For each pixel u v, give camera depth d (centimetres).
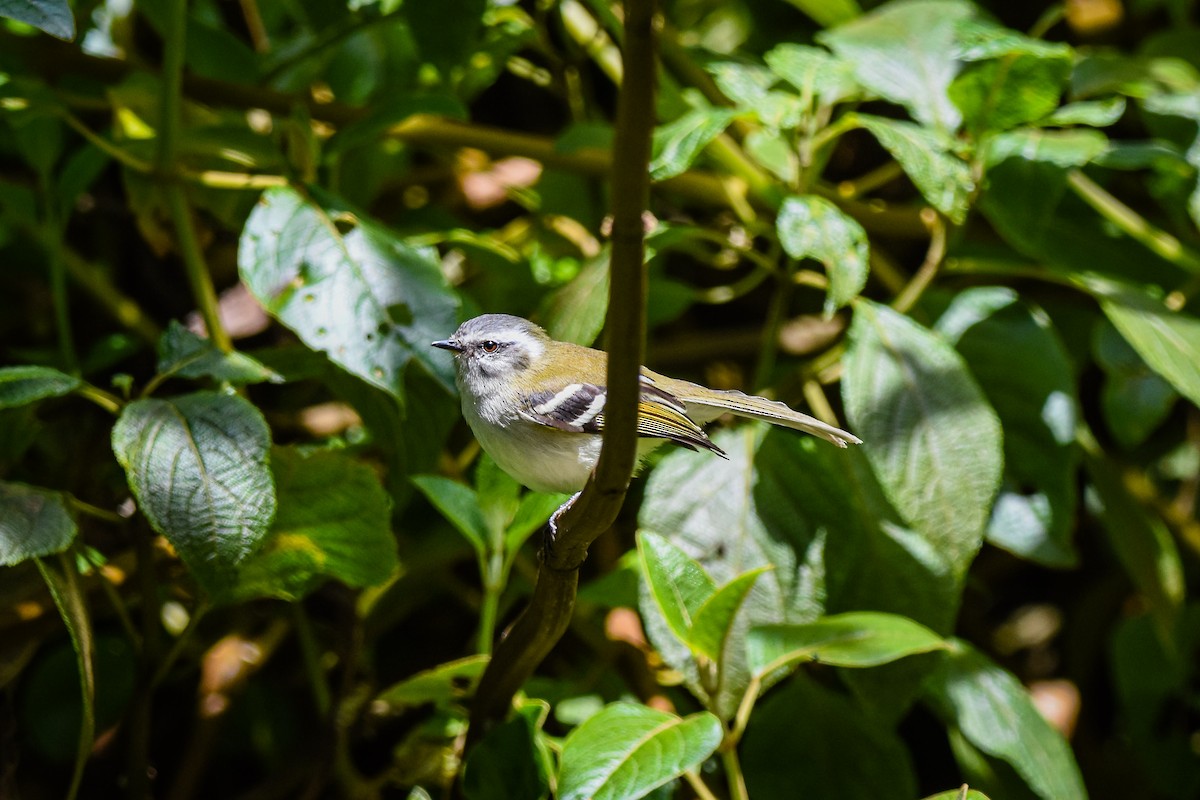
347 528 709
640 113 420
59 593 659
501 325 800
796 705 820
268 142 850
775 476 787
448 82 879
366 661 950
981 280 1055
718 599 638
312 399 1008
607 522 544
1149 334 822
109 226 1093
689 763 605
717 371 1151
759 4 1204
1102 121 809
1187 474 1165
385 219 1125
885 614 706
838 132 818
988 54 760
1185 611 1002
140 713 763
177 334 711
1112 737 1149
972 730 785
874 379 757
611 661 888
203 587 629
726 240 843
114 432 644
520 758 674
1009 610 1235
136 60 970
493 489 764
